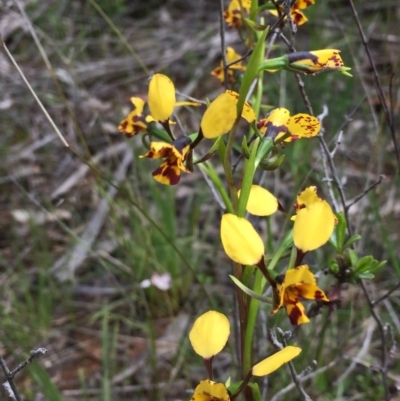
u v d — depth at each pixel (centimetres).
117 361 46
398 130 57
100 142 65
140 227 50
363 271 32
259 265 24
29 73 71
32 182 62
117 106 68
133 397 44
